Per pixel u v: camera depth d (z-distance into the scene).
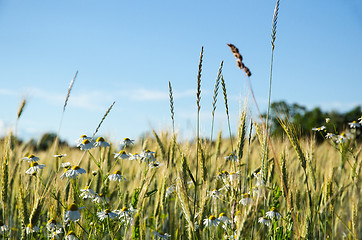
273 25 0.89
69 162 1.21
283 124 1.01
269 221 1.07
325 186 1.07
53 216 1.12
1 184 1.10
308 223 1.02
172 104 0.95
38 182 1.07
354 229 1.04
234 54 0.87
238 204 0.94
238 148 0.94
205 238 1.10
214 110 0.93
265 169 1.01
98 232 1.08
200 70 0.92
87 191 1.12
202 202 0.99
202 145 1.04
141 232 1.03
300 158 1.01
